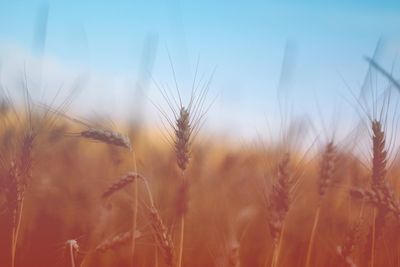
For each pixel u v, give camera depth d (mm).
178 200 968
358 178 1046
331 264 1045
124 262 1042
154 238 977
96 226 1036
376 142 937
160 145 1148
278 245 951
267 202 965
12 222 935
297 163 968
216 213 1092
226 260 926
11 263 942
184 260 1060
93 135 948
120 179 931
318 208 999
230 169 1190
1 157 955
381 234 971
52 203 1088
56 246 1011
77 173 1142
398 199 943
